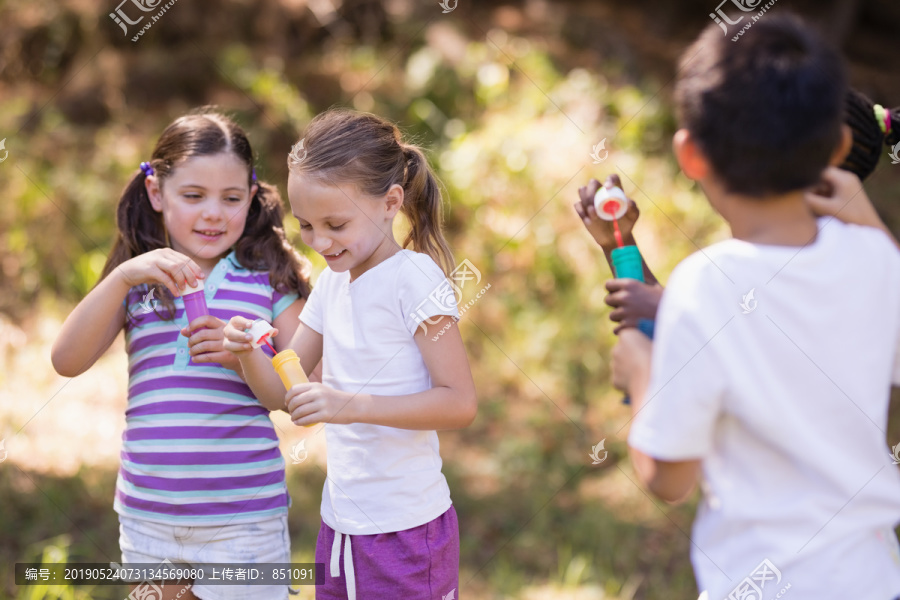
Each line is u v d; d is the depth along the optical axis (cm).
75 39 753
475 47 818
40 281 595
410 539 208
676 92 164
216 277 237
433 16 845
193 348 217
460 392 206
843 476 151
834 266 154
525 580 369
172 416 226
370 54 807
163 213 237
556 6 952
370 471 210
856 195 173
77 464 438
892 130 216
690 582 363
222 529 226
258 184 249
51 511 386
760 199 154
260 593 229
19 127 682
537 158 691
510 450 488
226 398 229
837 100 150
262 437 232
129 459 229
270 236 246
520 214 660
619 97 789
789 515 151
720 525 158
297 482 437
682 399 150
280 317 242
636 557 386
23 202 614
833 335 152
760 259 152
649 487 158
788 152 148
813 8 1058
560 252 640
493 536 409
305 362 228
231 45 764
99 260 592
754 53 150
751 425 150
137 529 228
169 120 709
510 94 791
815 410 151
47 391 509
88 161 667
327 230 208
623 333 174
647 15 1032
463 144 715
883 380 158
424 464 213
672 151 762
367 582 210
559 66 850
